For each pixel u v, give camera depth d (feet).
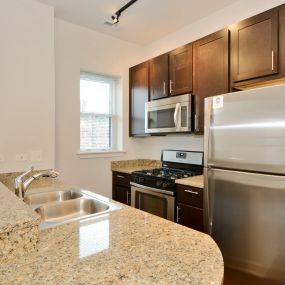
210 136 5.48
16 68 7.16
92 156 9.66
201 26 8.84
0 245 2.25
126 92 10.80
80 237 2.81
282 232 4.30
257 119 4.61
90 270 2.10
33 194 5.37
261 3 7.19
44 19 7.66
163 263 2.23
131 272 2.08
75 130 9.19
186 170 9.07
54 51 8.55
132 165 10.94
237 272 4.93
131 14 8.43
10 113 7.08
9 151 7.06
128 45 10.84
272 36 5.78
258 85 6.42
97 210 4.70
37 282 1.93
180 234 2.93
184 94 8.13
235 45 6.61
